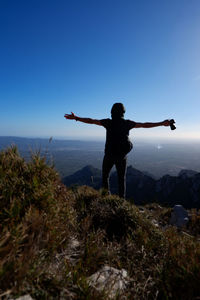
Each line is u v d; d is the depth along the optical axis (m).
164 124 4.36
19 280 1.34
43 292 1.44
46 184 2.54
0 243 1.51
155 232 3.22
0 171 2.37
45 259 1.73
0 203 1.96
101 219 3.27
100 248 2.27
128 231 3.15
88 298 1.54
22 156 2.77
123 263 2.37
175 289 1.71
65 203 2.78
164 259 2.29
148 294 1.77
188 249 2.24
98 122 4.50
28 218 1.91
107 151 4.53
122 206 3.54
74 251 2.21
